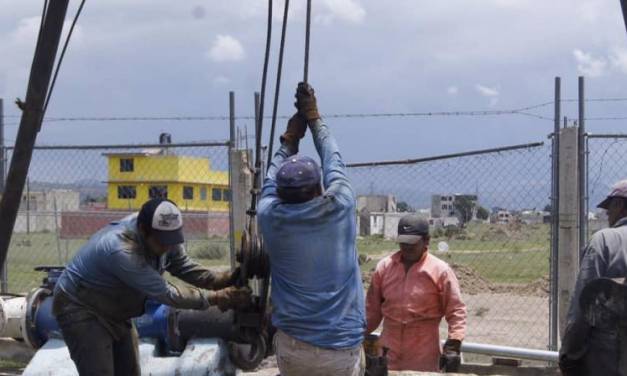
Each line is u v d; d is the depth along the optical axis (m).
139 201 18.30
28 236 18.39
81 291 5.22
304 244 4.42
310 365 4.45
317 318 4.43
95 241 5.21
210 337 7.00
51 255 17.48
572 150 8.30
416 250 6.73
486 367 8.20
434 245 17.39
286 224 4.43
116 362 5.55
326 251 4.44
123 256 5.04
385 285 6.85
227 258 19.06
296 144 4.88
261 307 4.98
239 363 6.99
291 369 4.50
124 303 5.31
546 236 11.05
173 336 7.05
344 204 4.49
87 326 5.23
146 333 7.20
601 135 8.30
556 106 8.42
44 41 5.02
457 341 6.54
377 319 6.95
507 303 16.39
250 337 5.09
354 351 4.53
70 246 17.55
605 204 5.21
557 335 8.38
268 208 4.50
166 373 6.83
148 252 5.21
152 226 5.09
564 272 8.31
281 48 4.88
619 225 5.09
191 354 6.90
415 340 6.72
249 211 4.92
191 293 5.04
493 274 19.00
